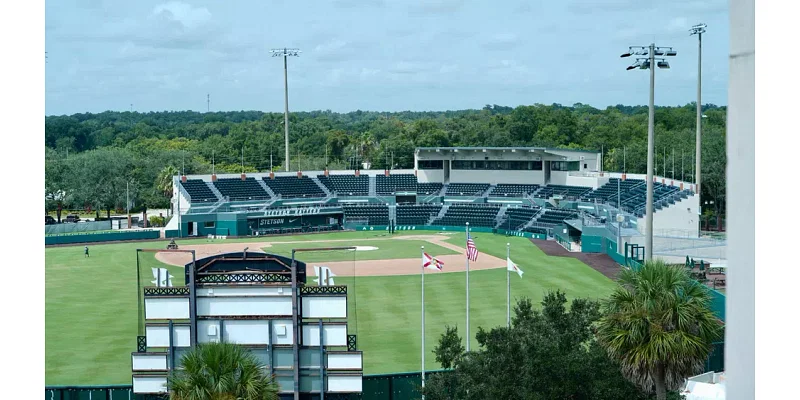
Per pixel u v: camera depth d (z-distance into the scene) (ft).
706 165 477.36
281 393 102.12
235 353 85.71
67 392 130.72
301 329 102.63
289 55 520.42
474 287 261.03
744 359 31.78
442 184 517.55
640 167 593.42
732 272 32.22
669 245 315.78
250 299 101.76
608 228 351.67
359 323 207.72
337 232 469.16
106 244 409.90
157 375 102.42
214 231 452.35
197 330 101.96
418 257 343.05
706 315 99.55
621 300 102.32
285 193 502.79
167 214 545.85
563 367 90.33
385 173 526.16
